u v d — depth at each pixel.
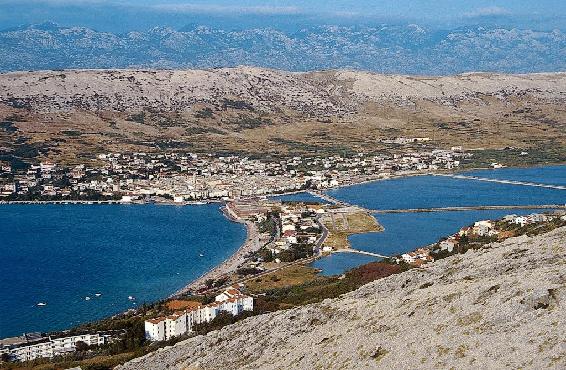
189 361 120.56
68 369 147.75
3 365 164.12
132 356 157.88
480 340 75.06
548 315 73.25
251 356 110.50
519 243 125.00
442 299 91.12
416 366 76.56
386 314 96.88
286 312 123.12
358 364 84.75
